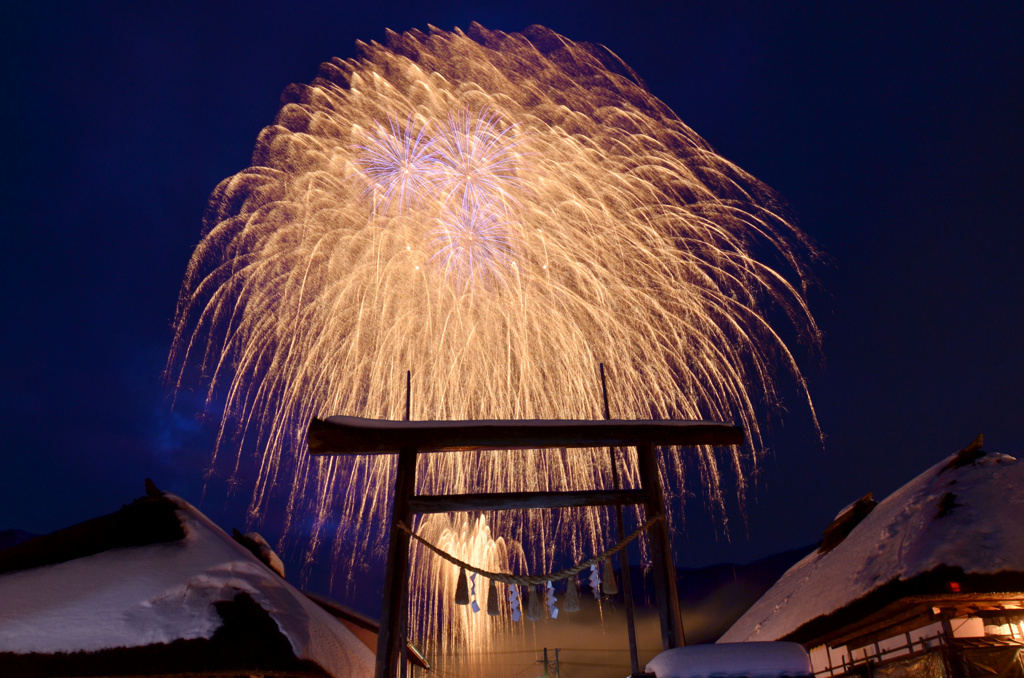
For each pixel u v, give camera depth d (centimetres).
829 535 1154
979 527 714
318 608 875
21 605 638
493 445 644
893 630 815
